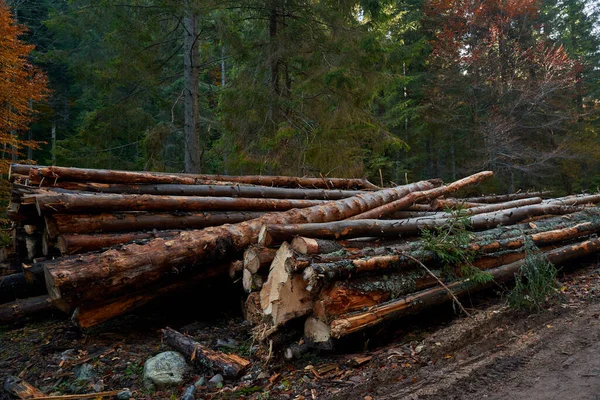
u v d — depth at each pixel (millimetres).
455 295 4328
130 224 5016
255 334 3844
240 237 4758
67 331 4926
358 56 10281
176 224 5414
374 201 5949
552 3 27031
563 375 3205
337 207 5449
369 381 3246
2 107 12016
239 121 10875
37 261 5363
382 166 17250
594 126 24000
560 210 7086
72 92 24172
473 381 3215
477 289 4613
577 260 6512
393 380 3266
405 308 3857
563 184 23047
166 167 11953
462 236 4480
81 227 4645
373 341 3879
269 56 10836
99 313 4320
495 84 19828
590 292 5047
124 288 4176
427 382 3221
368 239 4672
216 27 10766
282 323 3529
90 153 11719
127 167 12000
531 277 4707
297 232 3951
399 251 4172
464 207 5621
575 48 27500
